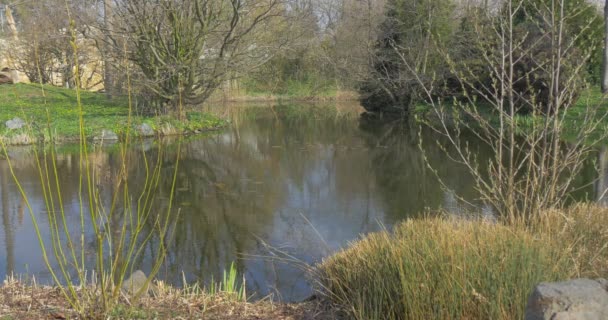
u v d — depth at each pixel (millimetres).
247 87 34625
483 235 3621
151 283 4391
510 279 3105
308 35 28453
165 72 16594
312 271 4863
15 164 11391
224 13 18000
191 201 8422
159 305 3729
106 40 16484
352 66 28000
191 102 18281
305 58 33906
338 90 35844
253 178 10398
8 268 5398
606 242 4121
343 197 8641
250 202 8391
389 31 23328
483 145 14086
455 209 7492
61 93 26641
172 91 17250
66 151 13305
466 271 3207
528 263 3176
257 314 3734
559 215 4613
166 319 3445
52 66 28734
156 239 6418
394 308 3365
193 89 17750
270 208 8000
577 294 2191
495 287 3100
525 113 15086
